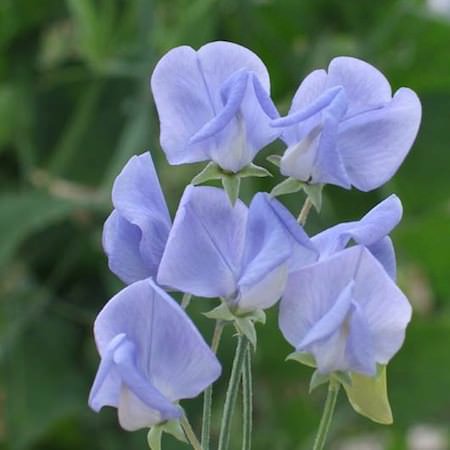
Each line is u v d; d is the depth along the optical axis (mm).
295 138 850
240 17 1541
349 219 1561
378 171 863
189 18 1433
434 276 1661
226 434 844
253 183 1431
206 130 839
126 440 1592
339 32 1622
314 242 852
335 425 1590
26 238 1566
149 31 1449
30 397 1528
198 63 859
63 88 1606
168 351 833
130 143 1436
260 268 830
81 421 1583
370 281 834
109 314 828
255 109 845
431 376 1537
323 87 859
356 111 859
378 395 852
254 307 841
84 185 1613
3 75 1622
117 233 860
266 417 1582
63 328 1583
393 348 839
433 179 1639
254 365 1522
